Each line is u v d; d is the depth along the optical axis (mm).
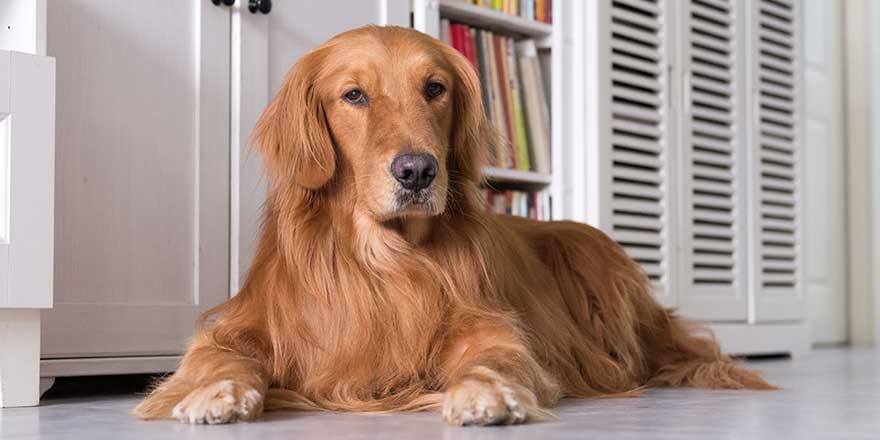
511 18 3371
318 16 2881
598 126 3523
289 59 2818
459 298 2016
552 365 2229
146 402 1881
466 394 1685
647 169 3775
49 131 2096
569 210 3521
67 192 2357
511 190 3512
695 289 3926
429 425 1673
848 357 4289
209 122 2625
